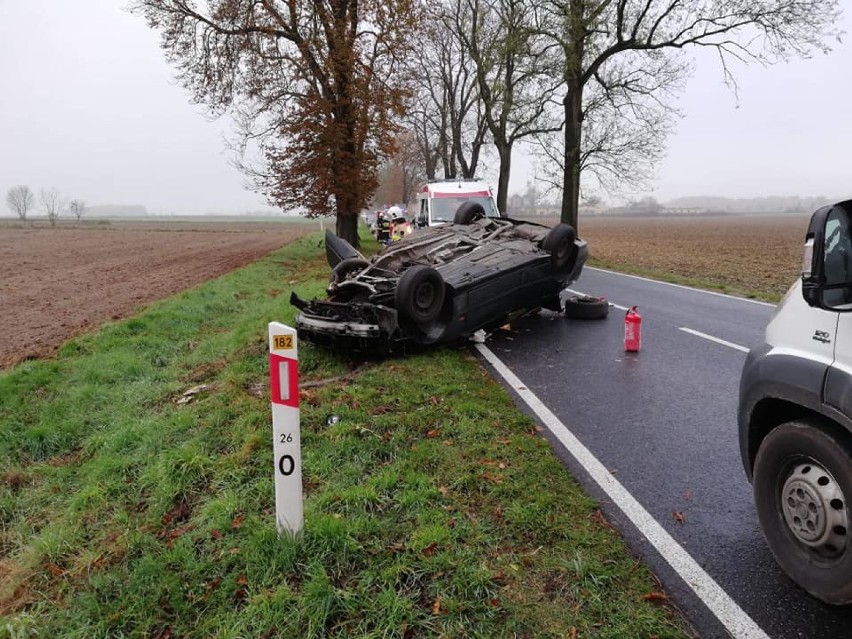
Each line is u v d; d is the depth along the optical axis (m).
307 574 3.04
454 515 3.56
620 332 8.91
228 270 20.00
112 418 5.66
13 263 24.05
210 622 2.81
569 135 21.94
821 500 2.68
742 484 4.04
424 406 5.45
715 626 2.68
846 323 2.61
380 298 7.22
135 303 12.98
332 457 4.39
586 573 3.01
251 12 19.47
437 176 52.88
